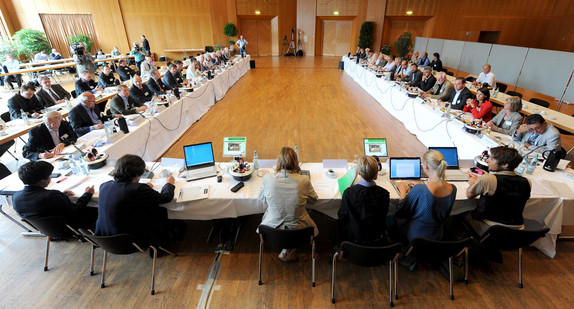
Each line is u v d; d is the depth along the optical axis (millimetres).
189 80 7230
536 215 2469
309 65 14031
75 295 2221
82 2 13727
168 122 4938
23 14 13492
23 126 3979
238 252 2643
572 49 12594
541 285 2285
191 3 14688
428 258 2086
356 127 5816
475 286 2285
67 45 14438
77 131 3797
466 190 2469
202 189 2510
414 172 2676
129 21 14477
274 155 4598
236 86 9695
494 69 8680
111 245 2047
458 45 10516
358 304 2158
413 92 5762
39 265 2494
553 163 2729
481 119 4062
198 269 2461
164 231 2479
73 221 2311
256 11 15758
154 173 2803
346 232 2168
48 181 2193
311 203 2297
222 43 15844
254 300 2189
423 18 14969
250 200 2404
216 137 5355
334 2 15609
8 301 2170
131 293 2240
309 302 2174
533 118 3033
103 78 6723
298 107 7203
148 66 8633
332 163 2896
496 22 13648
